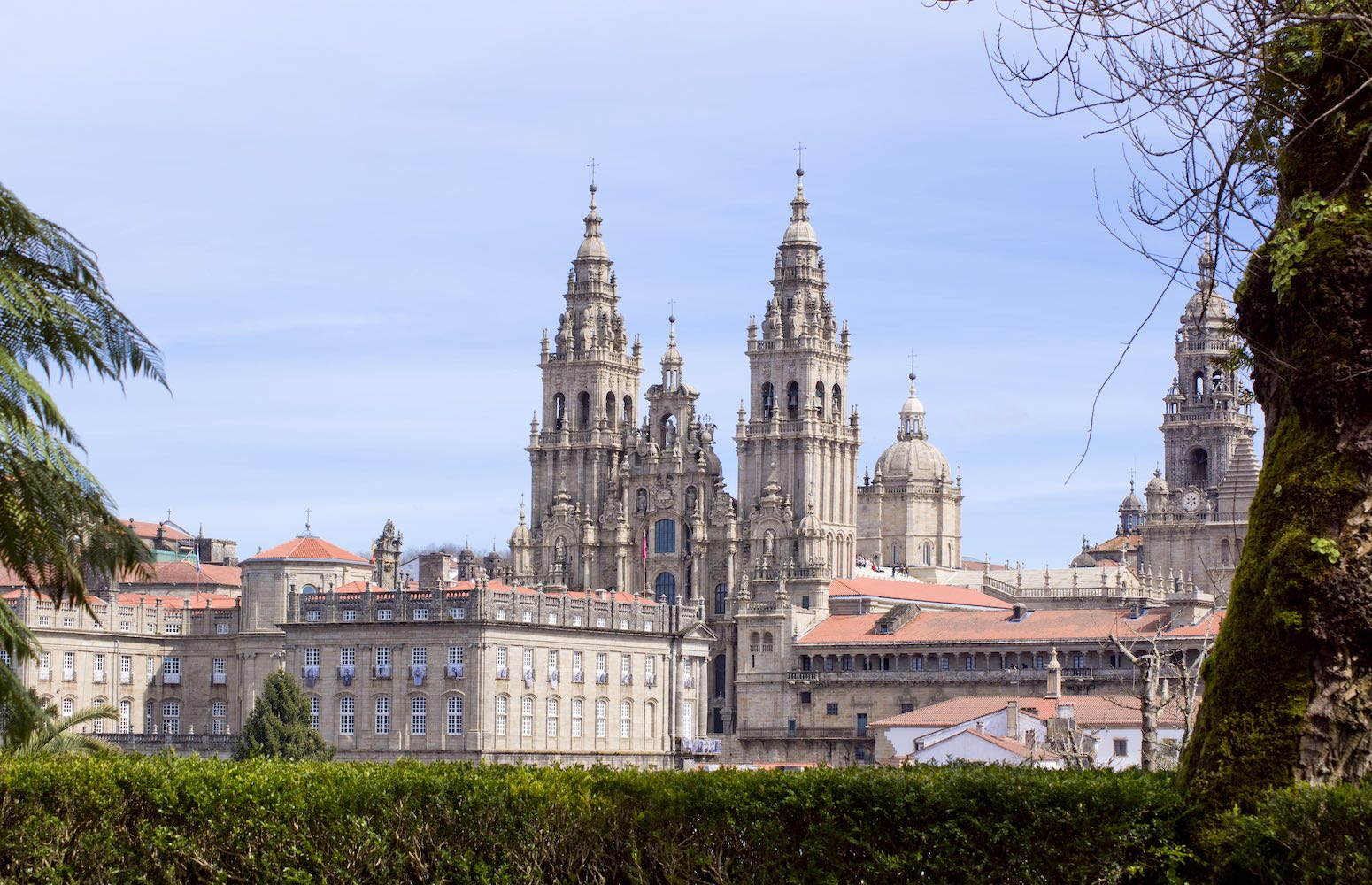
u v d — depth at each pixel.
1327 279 46.00
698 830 53.28
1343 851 42.22
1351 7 46.34
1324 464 46.19
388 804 58.59
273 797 59.66
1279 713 45.88
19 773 61.91
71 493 51.09
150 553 53.31
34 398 50.06
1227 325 50.41
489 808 57.38
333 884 58.41
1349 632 45.31
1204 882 46.28
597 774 57.66
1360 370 45.69
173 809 60.41
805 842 51.28
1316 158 47.31
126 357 52.16
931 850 49.59
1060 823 47.91
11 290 49.66
